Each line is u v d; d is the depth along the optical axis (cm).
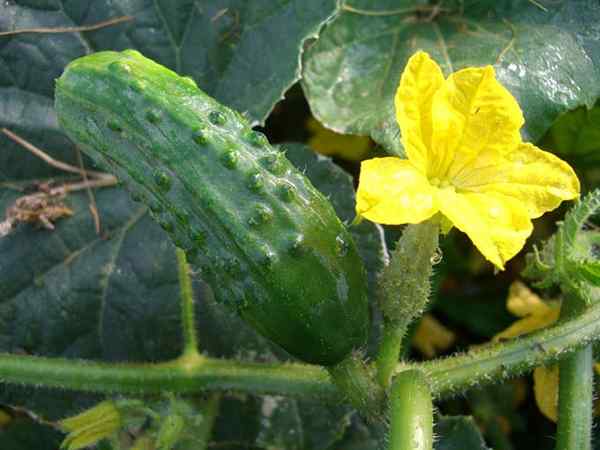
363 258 26
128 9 26
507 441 29
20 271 26
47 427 27
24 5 26
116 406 22
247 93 25
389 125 25
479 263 31
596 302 22
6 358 23
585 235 23
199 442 24
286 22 25
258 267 18
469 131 17
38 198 26
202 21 26
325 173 26
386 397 20
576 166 30
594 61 26
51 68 26
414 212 16
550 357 22
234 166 18
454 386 21
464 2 27
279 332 19
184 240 18
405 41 27
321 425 27
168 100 18
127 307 26
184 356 24
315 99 26
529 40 26
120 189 26
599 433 27
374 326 26
